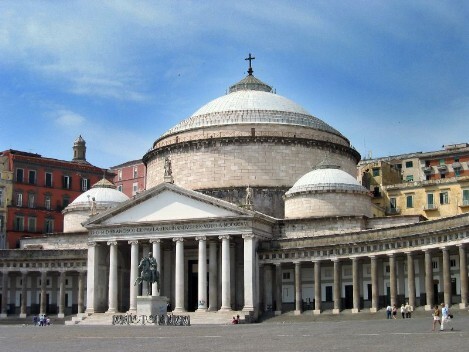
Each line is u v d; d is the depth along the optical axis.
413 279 93.75
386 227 98.75
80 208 135.00
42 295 124.94
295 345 46.12
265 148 124.75
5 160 160.38
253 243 106.94
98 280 116.69
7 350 46.16
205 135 128.38
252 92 137.50
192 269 118.88
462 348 39.56
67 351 44.66
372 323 77.31
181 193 111.88
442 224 90.25
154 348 46.00
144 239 112.88
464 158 160.12
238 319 99.62
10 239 157.12
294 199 115.06
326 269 107.88
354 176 136.00
